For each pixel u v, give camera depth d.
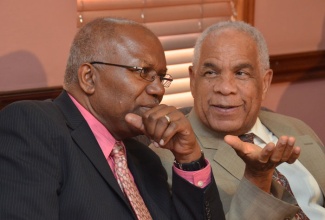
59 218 1.47
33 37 2.58
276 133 2.25
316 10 3.57
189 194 1.66
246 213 1.70
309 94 3.68
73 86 1.63
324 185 2.22
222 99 2.02
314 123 3.75
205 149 2.07
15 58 2.56
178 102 3.09
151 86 1.60
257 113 2.12
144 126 1.51
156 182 1.77
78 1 2.73
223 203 1.94
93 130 1.62
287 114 3.63
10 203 1.39
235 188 1.97
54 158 1.48
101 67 1.57
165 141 1.51
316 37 3.61
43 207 1.41
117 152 1.66
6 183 1.42
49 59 2.63
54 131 1.51
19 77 2.58
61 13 2.62
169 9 3.04
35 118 1.51
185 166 1.65
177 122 1.53
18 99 2.56
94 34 1.59
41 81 2.63
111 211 1.52
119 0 2.85
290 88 3.60
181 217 1.68
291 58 3.51
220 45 2.04
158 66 1.61
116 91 1.57
